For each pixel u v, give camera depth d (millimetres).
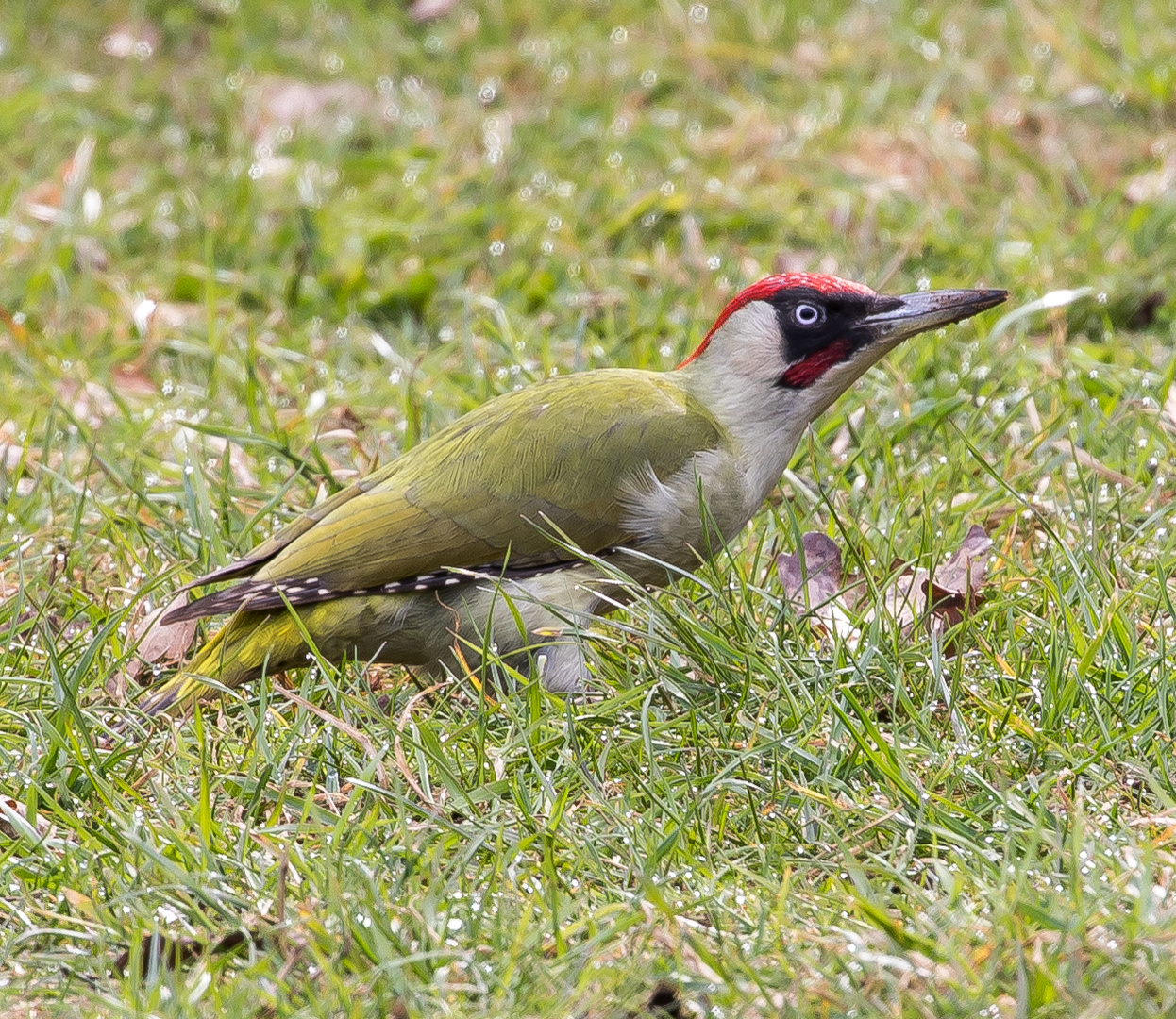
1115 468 11320
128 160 17141
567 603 9477
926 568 9922
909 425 11961
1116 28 18016
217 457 12250
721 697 8703
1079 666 8398
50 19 19750
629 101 17328
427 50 18547
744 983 6516
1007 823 7438
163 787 8008
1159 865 7074
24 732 8703
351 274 14914
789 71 17500
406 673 9680
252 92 18000
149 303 14172
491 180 15883
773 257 14734
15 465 12203
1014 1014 6160
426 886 7309
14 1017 6562
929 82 17188
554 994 6426
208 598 9031
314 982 6648
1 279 14984
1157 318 13828
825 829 7621
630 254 14930
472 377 12984
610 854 7547
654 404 9680
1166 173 15539
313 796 8008
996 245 14477
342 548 9234
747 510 9852
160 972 6645
